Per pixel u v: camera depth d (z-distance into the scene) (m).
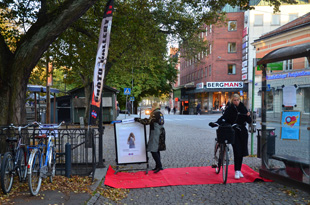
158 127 6.98
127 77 24.23
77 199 4.76
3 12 8.78
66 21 6.43
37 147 5.22
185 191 5.54
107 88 21.56
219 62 44.31
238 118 6.29
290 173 5.62
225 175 5.92
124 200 5.11
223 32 44.00
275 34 30.17
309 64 5.32
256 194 5.25
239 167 6.32
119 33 11.45
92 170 6.41
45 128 5.99
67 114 21.89
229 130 5.96
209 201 4.97
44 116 19.48
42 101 22.00
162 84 42.78
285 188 5.55
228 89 43.66
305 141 5.29
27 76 6.69
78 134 6.60
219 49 44.25
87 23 11.82
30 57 6.50
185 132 16.25
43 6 8.02
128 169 7.15
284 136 5.76
